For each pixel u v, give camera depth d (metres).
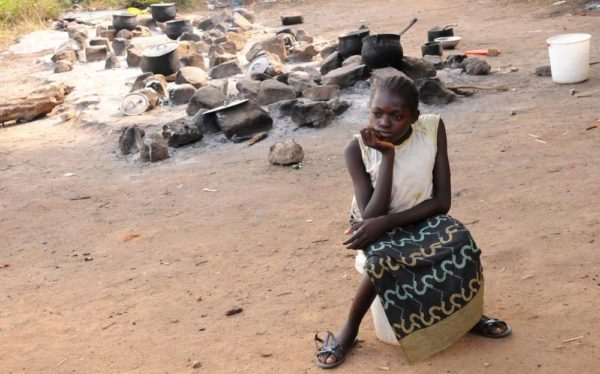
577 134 7.55
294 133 8.83
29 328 4.94
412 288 3.80
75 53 14.52
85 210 7.21
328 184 7.11
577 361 3.83
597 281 4.62
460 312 3.88
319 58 12.91
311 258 5.54
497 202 6.11
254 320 4.68
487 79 10.18
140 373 4.21
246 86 9.98
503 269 4.94
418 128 4.02
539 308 4.38
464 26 14.62
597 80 9.56
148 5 20.53
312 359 4.14
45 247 6.39
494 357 3.94
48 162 9.01
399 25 15.64
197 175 7.85
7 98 11.12
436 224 3.94
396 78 3.87
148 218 6.81
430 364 3.93
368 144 3.82
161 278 5.50
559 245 5.18
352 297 4.82
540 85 9.65
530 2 15.96
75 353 4.54
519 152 7.27
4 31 18.14
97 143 9.51
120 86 12.02
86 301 5.26
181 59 12.52
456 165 7.13
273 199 6.88
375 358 4.07
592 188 6.11
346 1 19.27
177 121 8.91
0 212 7.40
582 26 13.22
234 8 19.70
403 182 3.95
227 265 5.59
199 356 4.32
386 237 3.91
